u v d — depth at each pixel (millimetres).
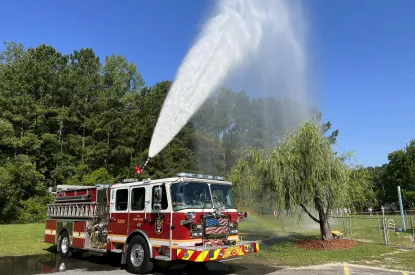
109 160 41250
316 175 12781
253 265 9875
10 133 33938
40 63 40000
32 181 33156
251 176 15000
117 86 45594
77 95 41500
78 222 11117
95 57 46156
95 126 39844
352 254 11500
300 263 10117
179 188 8281
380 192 61344
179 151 40469
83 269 9516
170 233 8062
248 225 20719
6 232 17484
